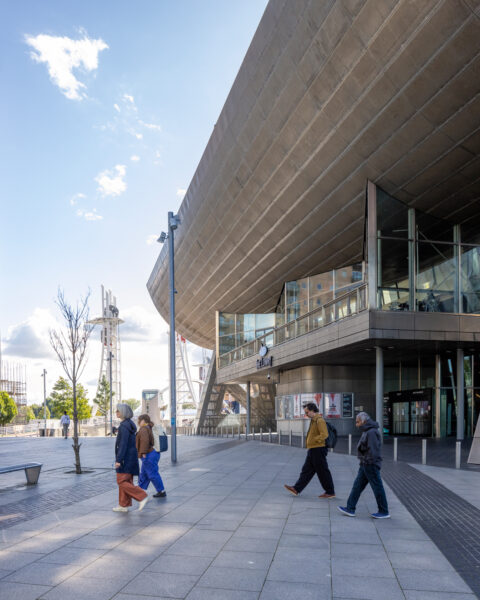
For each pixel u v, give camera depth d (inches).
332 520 290.2
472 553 225.9
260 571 203.6
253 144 975.6
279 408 1459.2
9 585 189.8
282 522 285.9
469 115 655.1
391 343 862.5
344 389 1230.9
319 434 362.6
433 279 847.7
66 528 275.6
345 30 666.2
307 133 845.8
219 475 497.0
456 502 343.0
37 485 445.4
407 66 642.2
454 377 1030.4
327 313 997.8
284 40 773.3
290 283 1339.8
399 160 770.8
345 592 181.8
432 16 575.2
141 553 228.5
